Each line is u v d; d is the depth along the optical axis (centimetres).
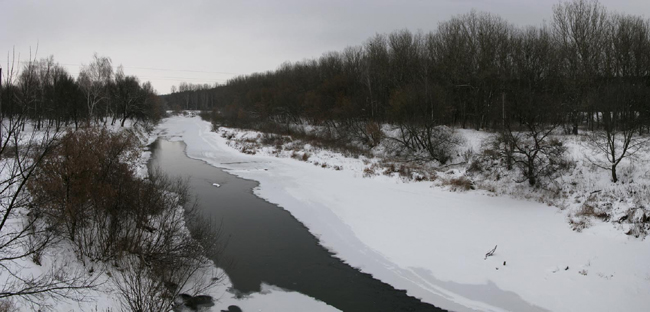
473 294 1278
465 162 2995
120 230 1309
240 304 1194
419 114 3500
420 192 2403
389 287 1329
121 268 1222
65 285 1009
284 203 2314
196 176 3094
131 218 1373
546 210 1888
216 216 2044
